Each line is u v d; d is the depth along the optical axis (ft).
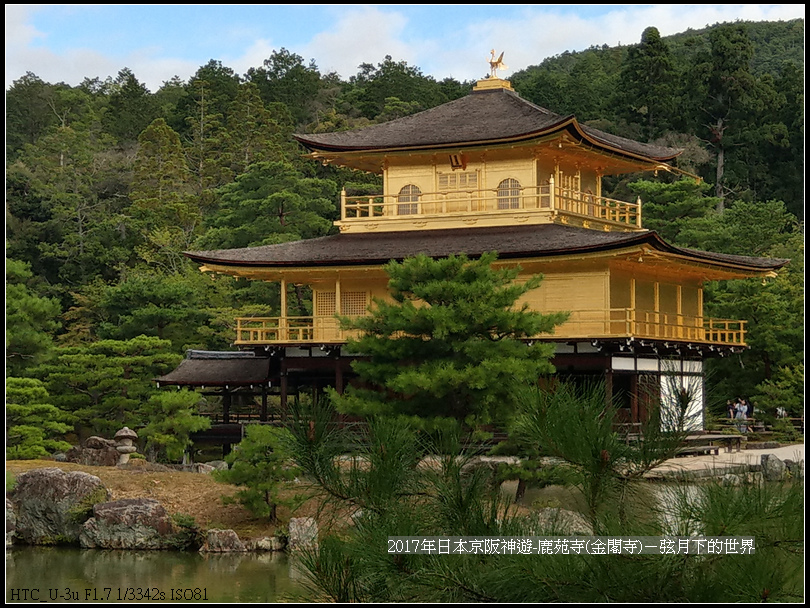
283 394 178.29
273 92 490.08
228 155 397.39
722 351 184.65
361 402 122.93
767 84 370.73
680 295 189.47
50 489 127.95
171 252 306.14
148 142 402.11
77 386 192.24
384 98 438.40
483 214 181.27
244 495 123.03
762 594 36.99
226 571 106.93
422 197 188.85
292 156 372.38
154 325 240.32
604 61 495.41
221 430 181.68
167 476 141.08
